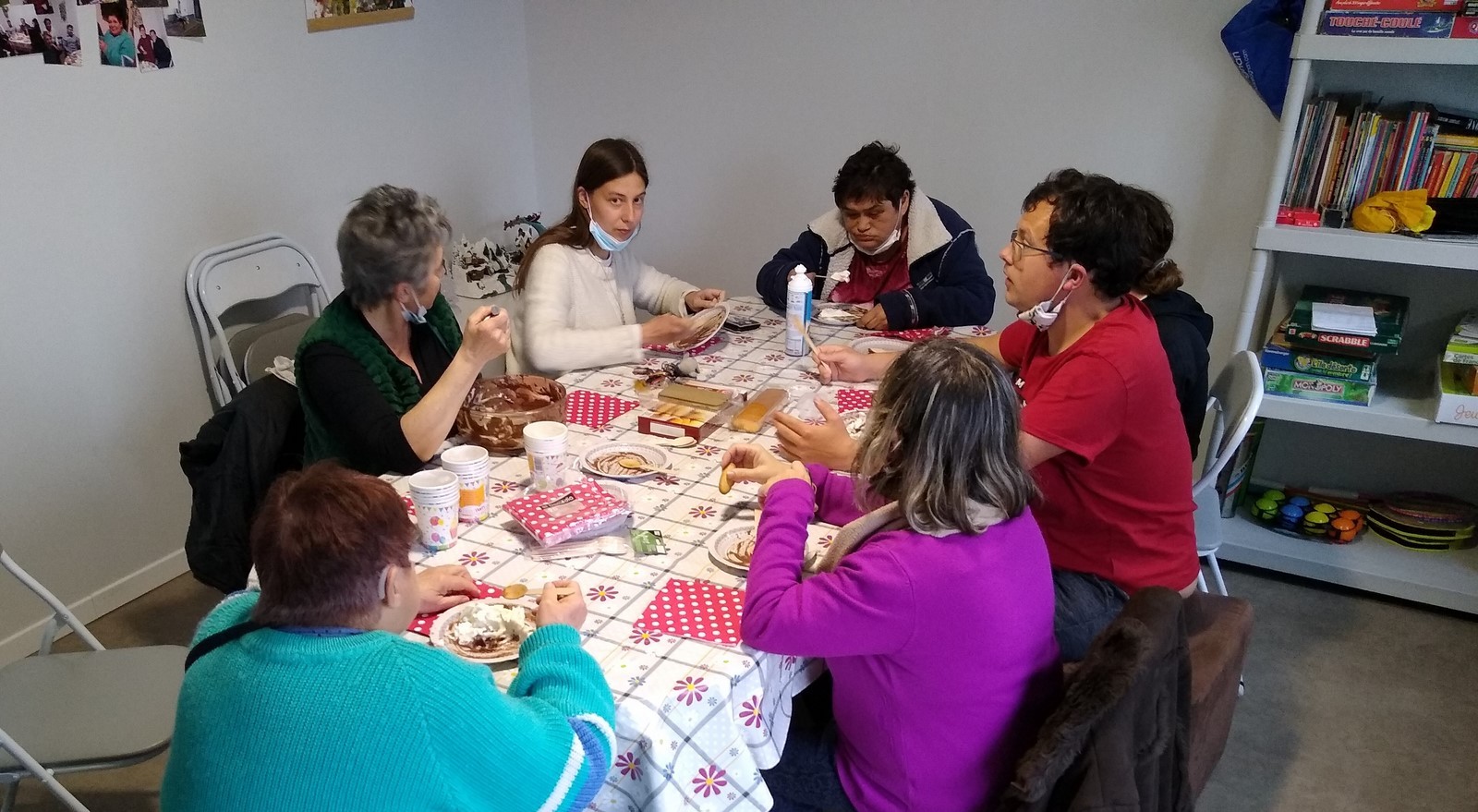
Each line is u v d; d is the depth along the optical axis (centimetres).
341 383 178
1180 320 217
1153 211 158
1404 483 301
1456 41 229
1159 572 164
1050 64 308
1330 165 267
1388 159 260
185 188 268
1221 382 240
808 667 137
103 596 267
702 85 362
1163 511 163
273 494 104
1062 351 161
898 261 276
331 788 96
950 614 119
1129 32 295
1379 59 237
